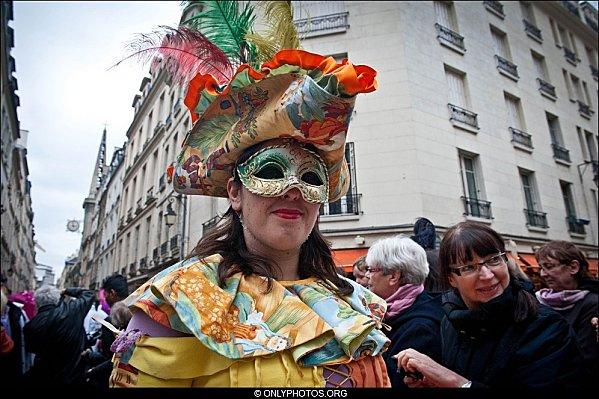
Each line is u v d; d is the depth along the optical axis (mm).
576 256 2123
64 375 2484
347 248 7418
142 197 13172
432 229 3006
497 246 1379
